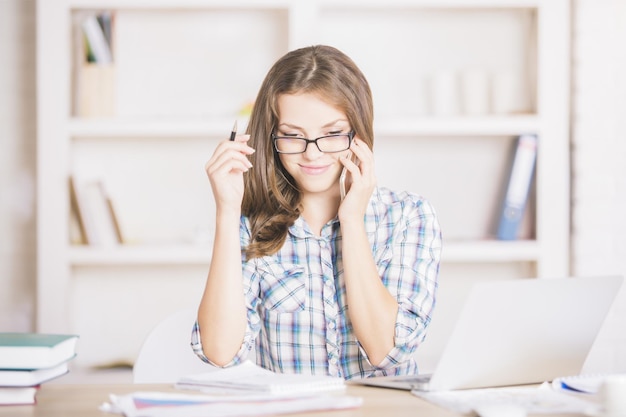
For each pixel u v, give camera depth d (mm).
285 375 1623
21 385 1490
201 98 3723
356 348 1969
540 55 3520
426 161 3740
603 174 3521
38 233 3475
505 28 3736
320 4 3484
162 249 3500
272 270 2008
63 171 3484
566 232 3529
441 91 3607
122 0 3490
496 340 1547
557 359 1651
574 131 3541
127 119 3518
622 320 3496
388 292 1862
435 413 1394
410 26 3729
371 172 1876
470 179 3750
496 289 1495
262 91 1975
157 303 3715
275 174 2016
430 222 2049
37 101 3467
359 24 3715
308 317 1982
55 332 3482
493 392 1557
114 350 3701
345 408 1420
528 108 3721
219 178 1843
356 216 1860
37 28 3451
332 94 1882
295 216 2021
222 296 1835
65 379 3488
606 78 3516
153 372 2074
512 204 3566
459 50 3740
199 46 3717
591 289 1612
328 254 2008
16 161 3750
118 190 3703
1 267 3752
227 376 1630
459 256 3500
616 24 3510
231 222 1864
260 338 2061
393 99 3729
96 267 3699
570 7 3545
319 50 1947
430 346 3703
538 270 3529
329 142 1905
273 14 3717
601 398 1375
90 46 3545
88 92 3555
